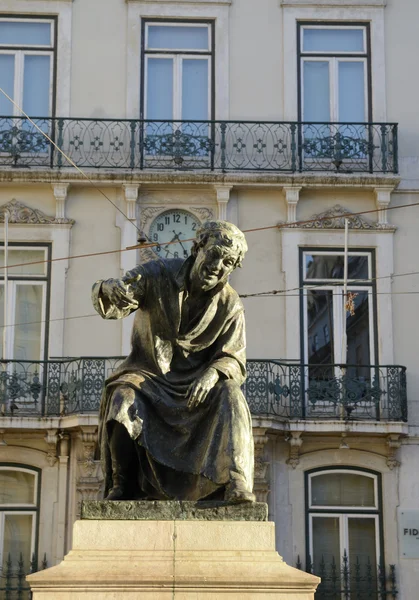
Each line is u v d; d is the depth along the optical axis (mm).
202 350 5715
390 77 20562
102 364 19047
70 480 18953
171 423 5484
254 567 4934
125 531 5016
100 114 20297
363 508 19094
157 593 4832
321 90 20531
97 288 5672
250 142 20172
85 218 19891
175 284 5727
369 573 18922
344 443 19141
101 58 20453
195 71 20516
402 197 20172
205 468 5285
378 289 19844
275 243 19875
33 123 19031
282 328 19578
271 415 18906
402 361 19609
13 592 18688
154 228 19938
